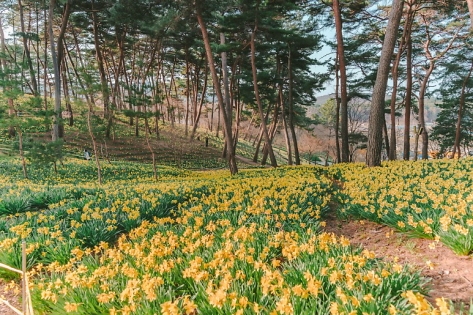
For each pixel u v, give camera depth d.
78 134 31.81
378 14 21.19
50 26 23.84
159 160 32.19
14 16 38.50
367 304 2.78
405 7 21.56
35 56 43.97
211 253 4.37
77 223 6.25
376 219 5.98
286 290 2.88
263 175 14.38
